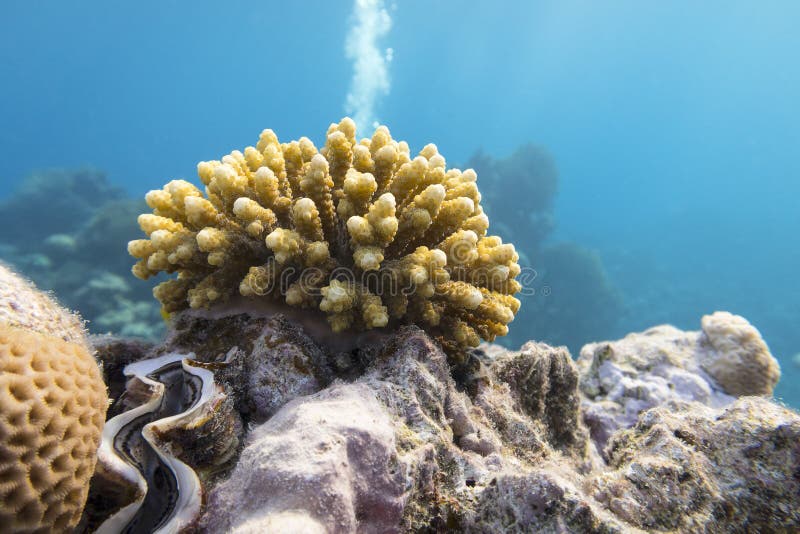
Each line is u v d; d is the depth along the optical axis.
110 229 14.73
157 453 1.40
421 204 2.17
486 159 24.98
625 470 1.74
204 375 1.74
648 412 2.13
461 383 2.39
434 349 2.05
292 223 2.24
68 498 1.17
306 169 2.45
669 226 60.91
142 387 1.76
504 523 1.40
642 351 4.04
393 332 2.24
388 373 1.91
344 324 2.09
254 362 1.94
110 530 1.27
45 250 15.11
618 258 42.19
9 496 1.03
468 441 1.93
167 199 2.40
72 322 1.71
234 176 2.11
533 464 2.10
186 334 2.17
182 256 2.13
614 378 3.69
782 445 1.74
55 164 62.78
